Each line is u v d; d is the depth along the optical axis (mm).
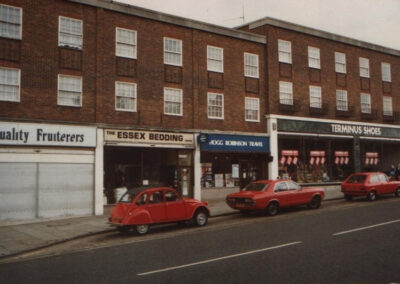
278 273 8180
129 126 20250
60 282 8172
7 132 16953
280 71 26438
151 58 21625
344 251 9992
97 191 19094
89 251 11500
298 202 18469
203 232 13891
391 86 33125
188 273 8422
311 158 27688
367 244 10727
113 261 9922
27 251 11883
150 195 14188
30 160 17562
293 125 26469
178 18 22547
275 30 26516
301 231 13086
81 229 15117
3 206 16828
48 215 17844
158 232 14344
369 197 21719
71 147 18609
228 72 24484
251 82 25453
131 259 10039
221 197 24094
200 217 15359
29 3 18312
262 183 18391
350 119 29922
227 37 24656
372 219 15047
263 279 7789
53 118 18438
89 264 9727
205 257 9836
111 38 20406
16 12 18031
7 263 10445
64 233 14406
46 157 17953
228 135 23797
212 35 24031
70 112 18891
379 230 12711
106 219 17562
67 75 19016
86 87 19422
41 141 17719
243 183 25219
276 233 12898
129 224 13523
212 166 23984
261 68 26000
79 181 18781
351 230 12883
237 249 10633
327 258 9328
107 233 14602
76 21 19453
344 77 29922
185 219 14875
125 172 20891
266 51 26172
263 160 25781
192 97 22875
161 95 21781
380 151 32094
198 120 22922
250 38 25422
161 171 21938
